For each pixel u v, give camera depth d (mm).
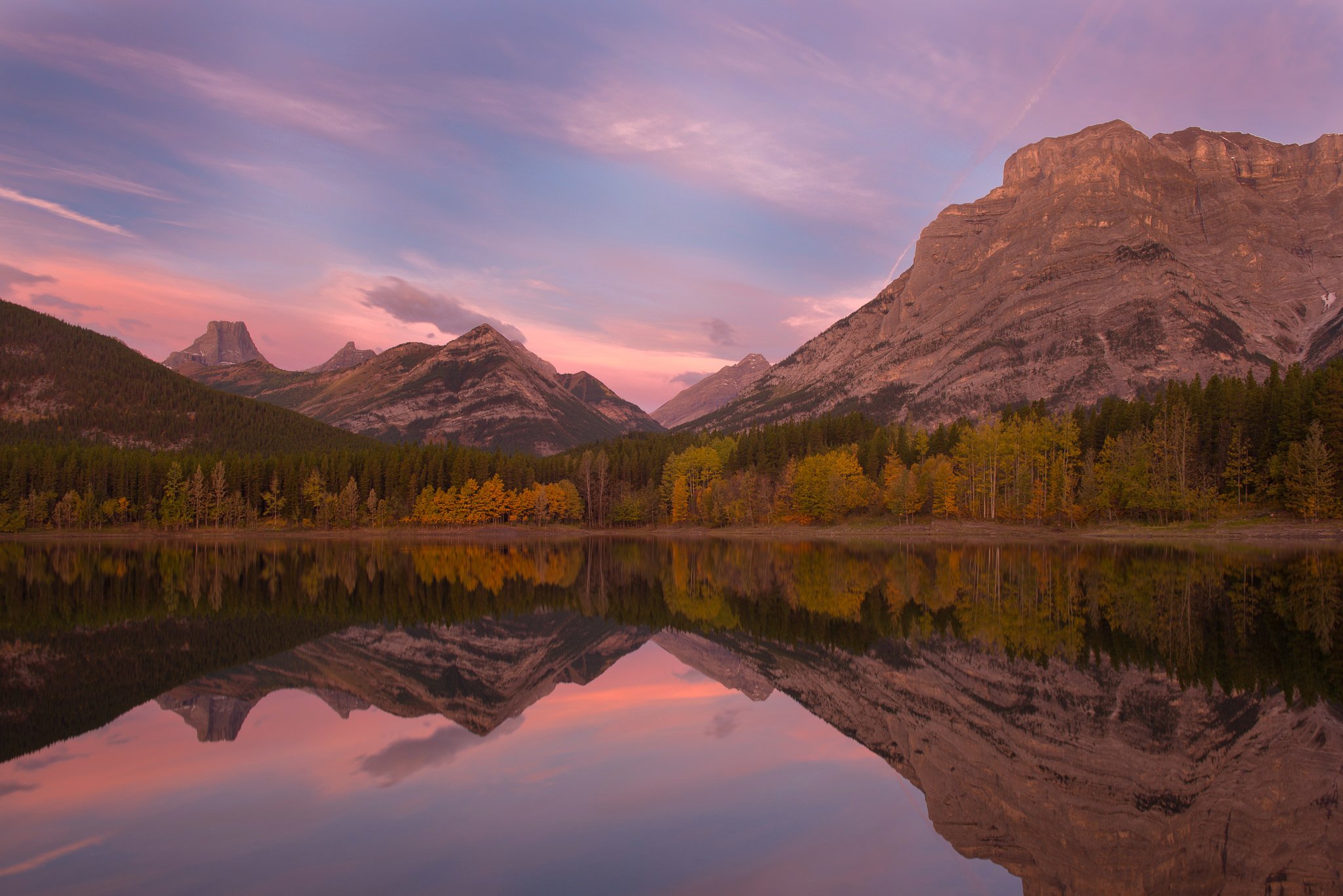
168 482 160500
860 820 17672
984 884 14281
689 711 28188
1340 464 94188
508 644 43750
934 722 25703
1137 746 22656
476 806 18797
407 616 54281
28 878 14812
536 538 155750
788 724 26109
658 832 16984
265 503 173875
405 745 24203
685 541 141750
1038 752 22531
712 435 195000
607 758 22625
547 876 14766
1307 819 17406
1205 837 16516
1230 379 114875
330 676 35125
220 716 27953
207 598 63219
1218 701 27078
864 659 36344
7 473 155125
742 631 46000
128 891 14273
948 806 18453
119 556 110062
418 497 169000
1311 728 23797
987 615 47625
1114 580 63312
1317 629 39625
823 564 86625
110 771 21609
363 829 17250
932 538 121250
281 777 21094
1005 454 126000
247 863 15477
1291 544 90312
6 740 24859
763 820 17719
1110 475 112062
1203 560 78062
